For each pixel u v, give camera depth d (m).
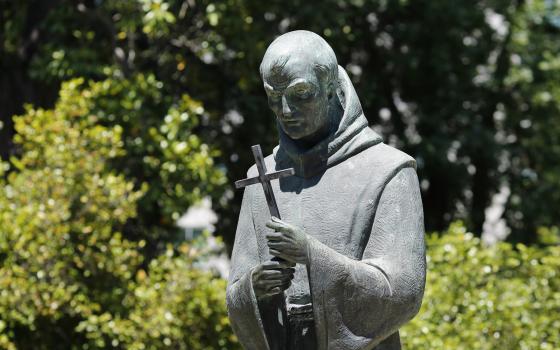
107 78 22.83
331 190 9.50
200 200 21.97
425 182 28.03
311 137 9.66
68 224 19.36
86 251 19.52
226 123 25.34
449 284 19.17
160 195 21.78
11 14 24.00
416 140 26.97
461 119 27.17
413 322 18.17
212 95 24.73
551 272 19.86
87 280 19.88
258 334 9.35
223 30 23.33
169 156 21.52
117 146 20.41
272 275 9.09
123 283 19.92
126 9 22.64
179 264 20.06
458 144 26.91
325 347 9.15
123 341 19.95
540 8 30.05
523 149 28.81
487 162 27.92
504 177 28.67
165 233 23.50
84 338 20.41
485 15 28.55
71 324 20.28
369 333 9.14
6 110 23.56
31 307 19.06
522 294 19.14
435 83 27.42
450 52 27.20
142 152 22.33
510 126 28.97
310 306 9.41
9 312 19.06
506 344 18.67
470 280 19.27
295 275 9.47
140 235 23.03
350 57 26.69
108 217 19.66
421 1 26.66
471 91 27.94
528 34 29.25
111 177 19.81
